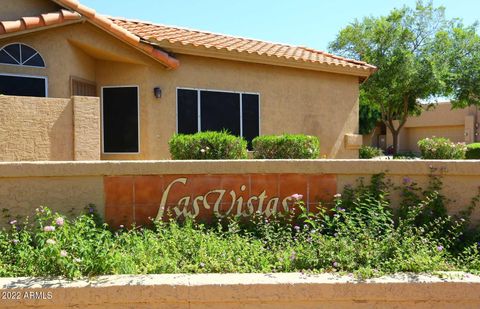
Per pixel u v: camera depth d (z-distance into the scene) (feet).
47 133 22.20
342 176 17.40
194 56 33.37
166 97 32.19
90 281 12.33
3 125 20.88
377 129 143.84
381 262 13.56
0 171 15.81
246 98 35.91
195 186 17.04
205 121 33.94
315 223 16.34
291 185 17.29
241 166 17.10
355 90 42.78
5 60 26.63
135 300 12.07
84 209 16.42
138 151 31.45
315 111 39.88
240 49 34.50
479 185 16.98
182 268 13.55
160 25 38.34
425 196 17.07
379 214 15.97
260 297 12.22
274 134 37.35
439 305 12.44
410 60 67.67
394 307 12.43
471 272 13.28
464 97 75.20
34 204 16.14
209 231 16.15
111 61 32.07
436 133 130.72
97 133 23.88
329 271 13.29
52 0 27.71
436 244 15.21
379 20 74.18
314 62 38.22
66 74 28.55
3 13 27.02
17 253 14.32
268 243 15.52
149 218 16.78
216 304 12.26
